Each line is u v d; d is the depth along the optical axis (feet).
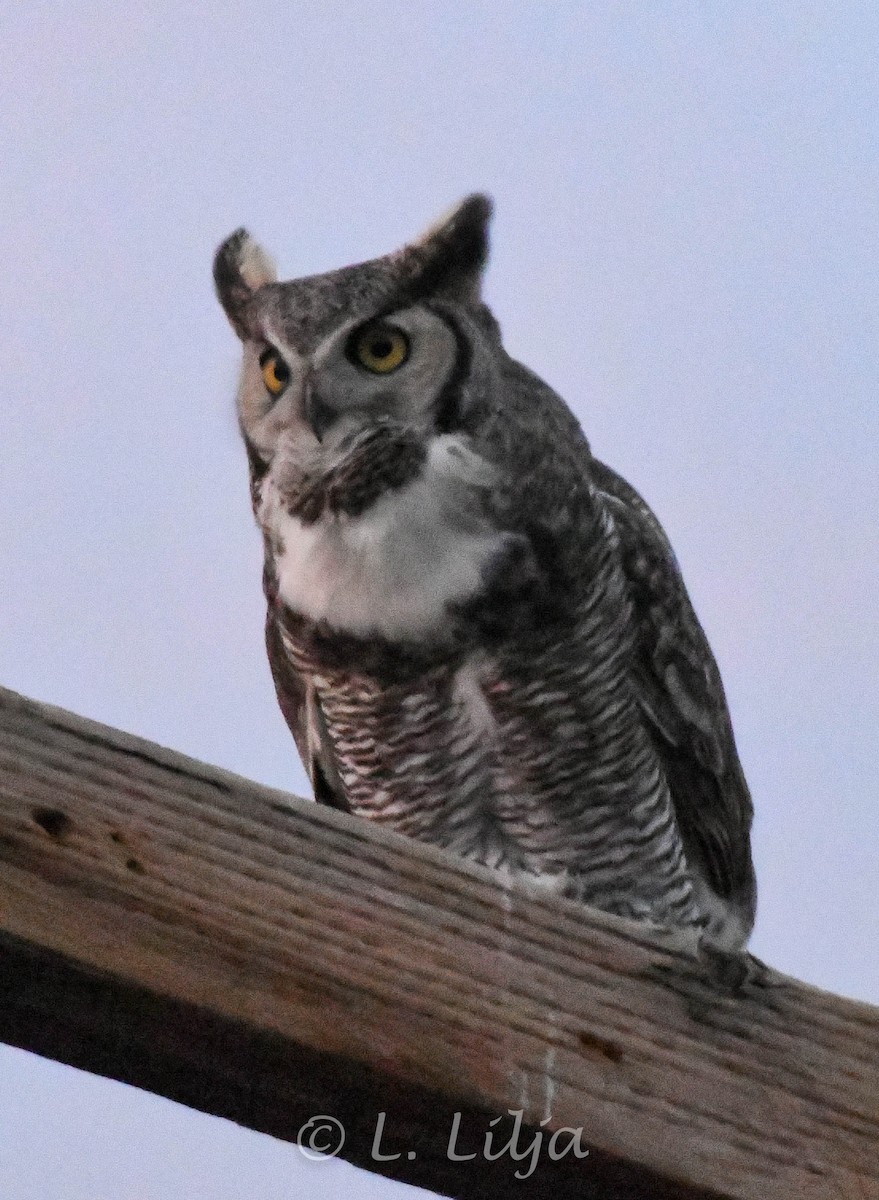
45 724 33.53
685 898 37.76
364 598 37.55
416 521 37.55
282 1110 33.76
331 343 37.68
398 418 37.63
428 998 34.17
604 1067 34.96
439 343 37.68
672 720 37.76
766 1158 35.17
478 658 37.55
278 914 33.65
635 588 37.73
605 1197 34.94
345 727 37.70
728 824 37.86
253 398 37.81
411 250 37.86
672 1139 34.76
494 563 37.52
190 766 34.30
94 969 31.50
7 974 31.55
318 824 34.88
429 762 37.65
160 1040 32.55
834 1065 35.96
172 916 32.73
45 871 32.22
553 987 35.32
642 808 37.68
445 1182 34.65
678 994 35.94
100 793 33.32
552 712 37.60
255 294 37.93
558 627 37.55
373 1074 33.04
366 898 34.58
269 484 37.70
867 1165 35.65
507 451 37.60
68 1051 32.58
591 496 37.65
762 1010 35.96
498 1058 34.09
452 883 35.53
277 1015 32.65
